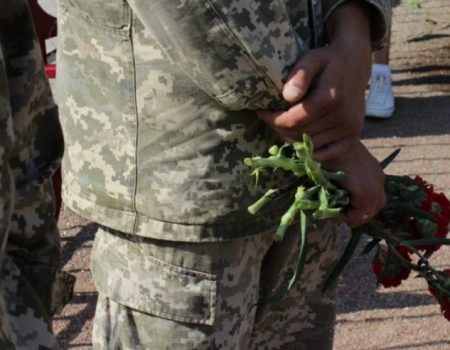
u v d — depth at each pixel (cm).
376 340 307
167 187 171
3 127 110
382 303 328
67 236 366
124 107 171
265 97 161
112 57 169
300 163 165
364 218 178
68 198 186
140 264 178
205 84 159
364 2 180
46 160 136
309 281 205
